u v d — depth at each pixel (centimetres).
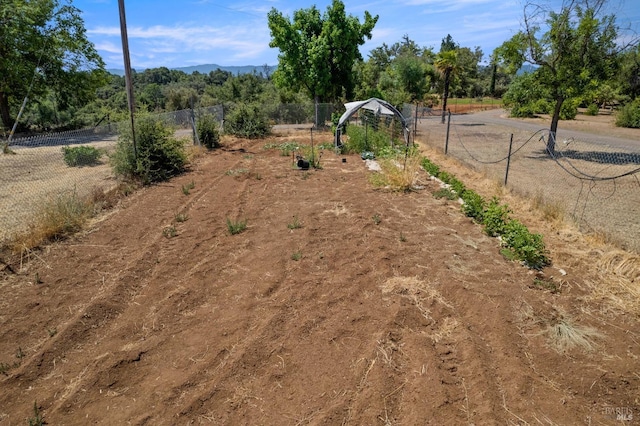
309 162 1313
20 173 1193
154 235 724
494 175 1141
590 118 3581
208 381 373
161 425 325
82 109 3247
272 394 357
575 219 786
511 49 1567
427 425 320
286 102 3500
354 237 701
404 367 387
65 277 568
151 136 1153
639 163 1403
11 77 2161
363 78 3834
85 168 1275
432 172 1170
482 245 667
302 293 516
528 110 1644
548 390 358
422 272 569
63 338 432
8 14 2044
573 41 1454
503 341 420
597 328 445
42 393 364
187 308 494
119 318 477
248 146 1794
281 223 779
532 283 539
